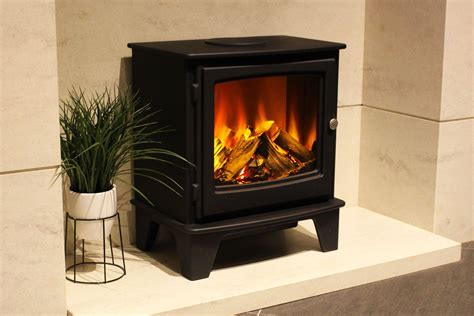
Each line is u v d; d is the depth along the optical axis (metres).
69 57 2.55
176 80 2.37
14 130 2.03
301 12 2.96
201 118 2.36
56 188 2.13
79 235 2.39
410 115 2.94
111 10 2.59
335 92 2.61
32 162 2.07
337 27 3.04
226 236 2.46
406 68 2.93
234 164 2.50
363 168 3.19
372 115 3.12
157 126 2.50
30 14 2.00
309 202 2.65
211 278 2.46
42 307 2.16
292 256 2.65
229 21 2.82
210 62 2.35
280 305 2.42
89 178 2.36
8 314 2.11
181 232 2.44
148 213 2.59
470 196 2.97
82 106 2.49
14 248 2.09
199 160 2.39
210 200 2.41
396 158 3.02
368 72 3.11
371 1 3.05
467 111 2.87
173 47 2.46
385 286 2.61
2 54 1.98
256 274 2.49
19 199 2.07
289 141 2.60
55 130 2.09
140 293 2.33
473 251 2.90
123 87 2.66
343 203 2.66
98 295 2.31
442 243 2.79
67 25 2.53
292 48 2.46
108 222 2.40
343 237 2.84
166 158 2.48
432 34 2.80
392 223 3.01
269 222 2.49
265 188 2.51
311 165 2.65
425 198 2.91
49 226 2.13
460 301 2.73
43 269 2.15
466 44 2.81
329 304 2.49
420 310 2.66
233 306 2.34
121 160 2.42
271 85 2.55
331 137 2.63
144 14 2.65
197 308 2.28
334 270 2.53
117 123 2.41
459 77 2.82
